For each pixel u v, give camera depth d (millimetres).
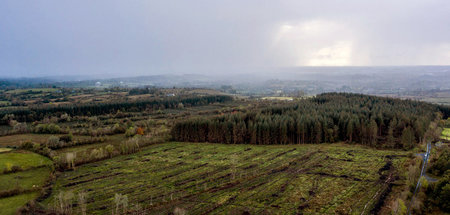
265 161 77312
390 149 87500
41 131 102250
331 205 48844
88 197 54562
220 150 91562
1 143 85688
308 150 87875
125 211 48531
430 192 51250
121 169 72188
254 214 46406
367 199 50719
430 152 81000
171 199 53312
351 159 76438
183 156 84375
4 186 56812
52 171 68000
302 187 57406
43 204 50812
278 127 100375
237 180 62562
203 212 47844
